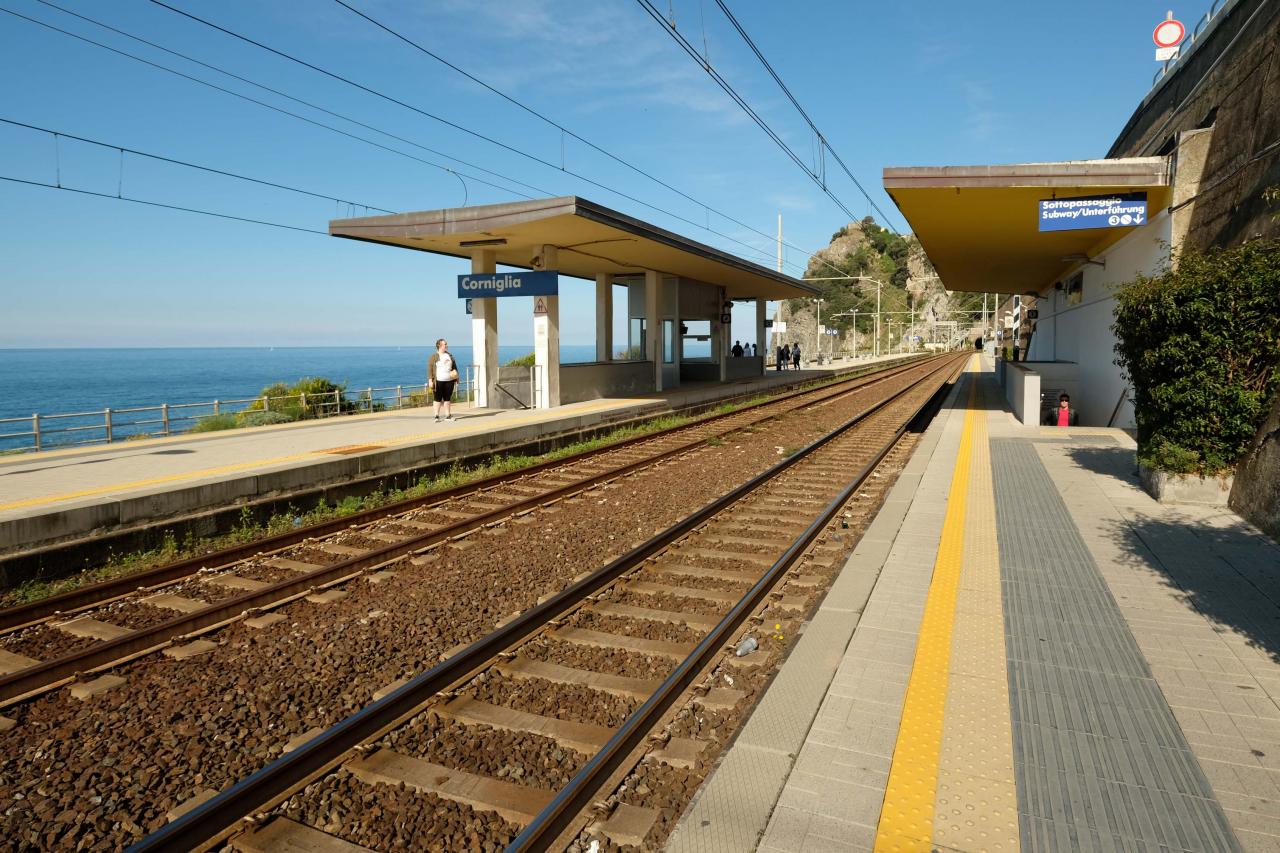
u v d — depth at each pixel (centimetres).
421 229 1670
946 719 393
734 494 972
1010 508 849
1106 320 1747
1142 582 594
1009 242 1889
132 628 620
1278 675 434
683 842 304
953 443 1381
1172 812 314
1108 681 431
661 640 553
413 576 727
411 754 412
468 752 409
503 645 530
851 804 323
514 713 447
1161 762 350
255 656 544
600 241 1853
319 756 393
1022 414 1742
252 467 1044
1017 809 318
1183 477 845
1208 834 300
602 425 1767
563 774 389
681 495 1068
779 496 1026
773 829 308
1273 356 783
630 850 325
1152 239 1405
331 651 547
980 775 342
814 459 1334
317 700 476
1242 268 800
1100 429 1540
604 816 345
